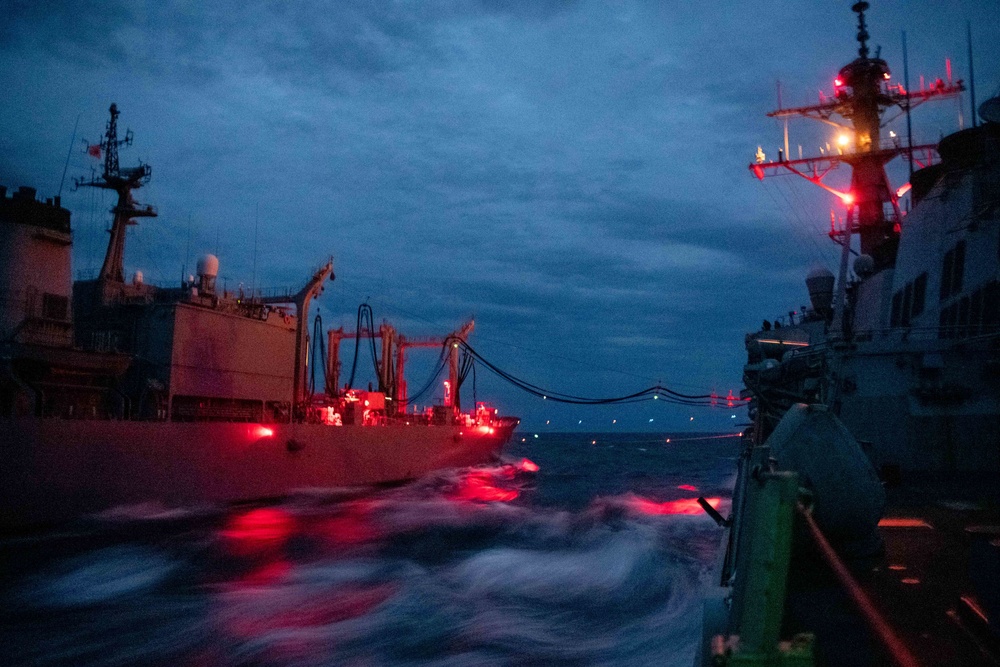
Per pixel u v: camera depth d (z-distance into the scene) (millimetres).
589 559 18984
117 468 23719
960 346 14531
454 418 54000
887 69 26484
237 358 32156
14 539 20516
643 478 55969
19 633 13148
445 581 16953
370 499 36125
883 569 6555
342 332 49969
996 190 14664
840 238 28469
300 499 32812
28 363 22688
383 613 14031
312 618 13805
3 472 20297
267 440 30797
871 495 6168
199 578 17781
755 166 29828
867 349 15266
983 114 15289
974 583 4906
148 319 29094
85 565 18922
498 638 12172
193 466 26766
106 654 11969
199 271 31266
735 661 2793
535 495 39500
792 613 5340
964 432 14172
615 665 10586
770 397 12344
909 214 19125
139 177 31875
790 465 6262
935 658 4324
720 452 125500
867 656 4387
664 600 14328
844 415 15047
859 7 27016
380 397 45406
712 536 22828
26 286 23047
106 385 26250
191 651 12031
